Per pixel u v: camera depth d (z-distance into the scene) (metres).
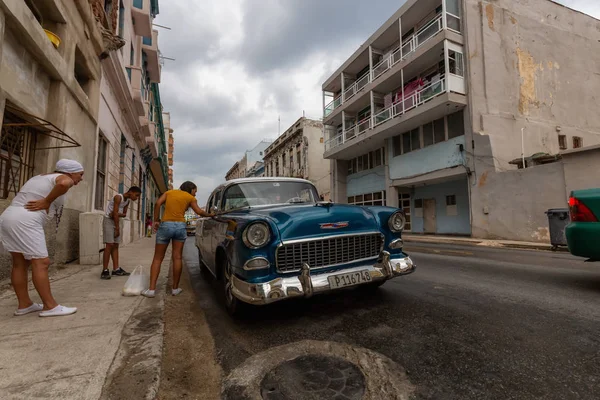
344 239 3.26
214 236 4.18
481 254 8.19
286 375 2.13
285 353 2.47
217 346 2.66
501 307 3.44
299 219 3.10
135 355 2.30
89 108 7.12
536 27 15.80
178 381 2.11
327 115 24.55
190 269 6.89
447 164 14.66
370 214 3.57
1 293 3.86
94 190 7.70
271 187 4.51
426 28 15.20
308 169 28.03
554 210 9.01
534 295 3.89
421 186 17.94
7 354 2.25
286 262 2.97
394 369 2.17
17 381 1.89
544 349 2.43
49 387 1.83
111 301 3.69
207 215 4.27
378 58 19.94
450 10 14.52
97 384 1.89
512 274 5.23
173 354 2.52
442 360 2.29
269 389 1.97
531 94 15.00
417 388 1.94
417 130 16.53
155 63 17.94
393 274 3.40
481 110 13.68
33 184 3.11
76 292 4.08
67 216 6.22
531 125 14.59
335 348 2.53
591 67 17.09
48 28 5.62
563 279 4.77
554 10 16.53
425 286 4.44
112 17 9.52
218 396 1.93
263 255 2.93
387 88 18.55
